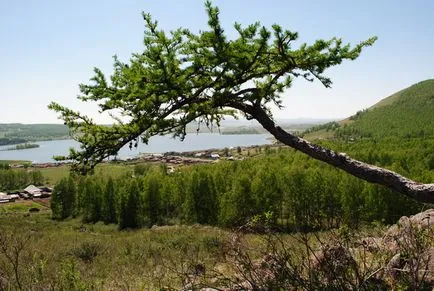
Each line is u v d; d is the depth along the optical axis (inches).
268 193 1604.3
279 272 112.3
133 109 143.6
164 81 137.5
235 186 1668.3
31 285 177.6
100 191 2309.3
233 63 139.6
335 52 143.1
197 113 148.1
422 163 2316.7
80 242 626.2
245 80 150.4
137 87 135.5
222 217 1664.6
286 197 1601.9
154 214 2022.6
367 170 154.2
